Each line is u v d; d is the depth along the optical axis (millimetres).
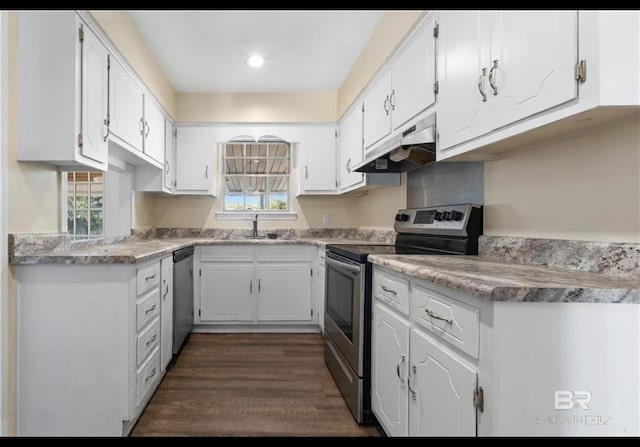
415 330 1440
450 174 2270
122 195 3262
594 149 1304
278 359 2867
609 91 995
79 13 1838
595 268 1273
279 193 4297
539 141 1535
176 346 2793
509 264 1520
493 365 988
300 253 3605
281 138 3932
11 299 1722
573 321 990
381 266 1771
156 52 2994
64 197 2131
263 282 3574
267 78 3561
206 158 3879
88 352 1785
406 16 2119
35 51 1793
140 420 1970
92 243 2635
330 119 3953
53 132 1796
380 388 1794
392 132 2410
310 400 2197
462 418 1119
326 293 2764
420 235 2404
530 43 1214
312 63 3238
